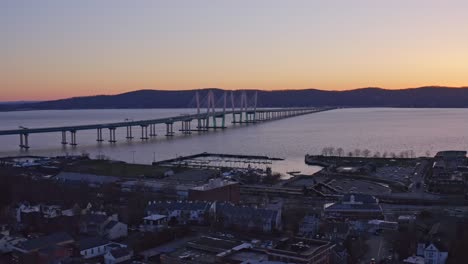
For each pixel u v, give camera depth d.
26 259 179.62
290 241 176.25
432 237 195.50
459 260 181.50
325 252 169.38
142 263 173.25
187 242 198.25
